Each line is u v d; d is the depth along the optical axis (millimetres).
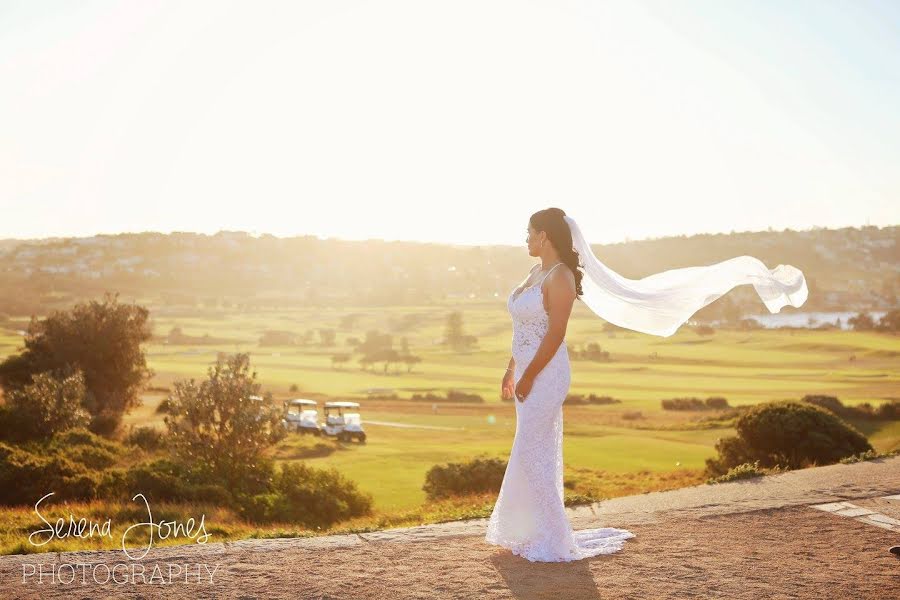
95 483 22234
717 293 5730
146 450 38312
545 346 4879
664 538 5309
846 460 10391
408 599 3926
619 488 20656
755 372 155625
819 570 4547
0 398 46125
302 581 4180
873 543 5172
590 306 5766
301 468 27828
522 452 4906
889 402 64875
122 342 54656
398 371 164375
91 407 49344
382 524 12961
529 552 4730
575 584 4254
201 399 27906
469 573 4418
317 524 24094
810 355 191875
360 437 56594
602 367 168625
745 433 21844
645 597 4039
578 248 5250
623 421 77625
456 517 8336
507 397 5504
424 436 63250
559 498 4836
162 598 3854
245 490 25609
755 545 5113
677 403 95688
